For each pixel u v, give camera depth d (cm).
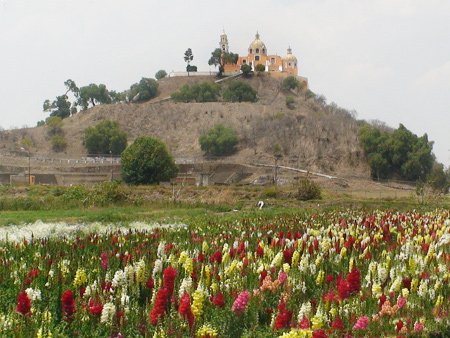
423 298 1257
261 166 9681
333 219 2742
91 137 11300
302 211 3634
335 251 1612
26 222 2845
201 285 1127
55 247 1675
